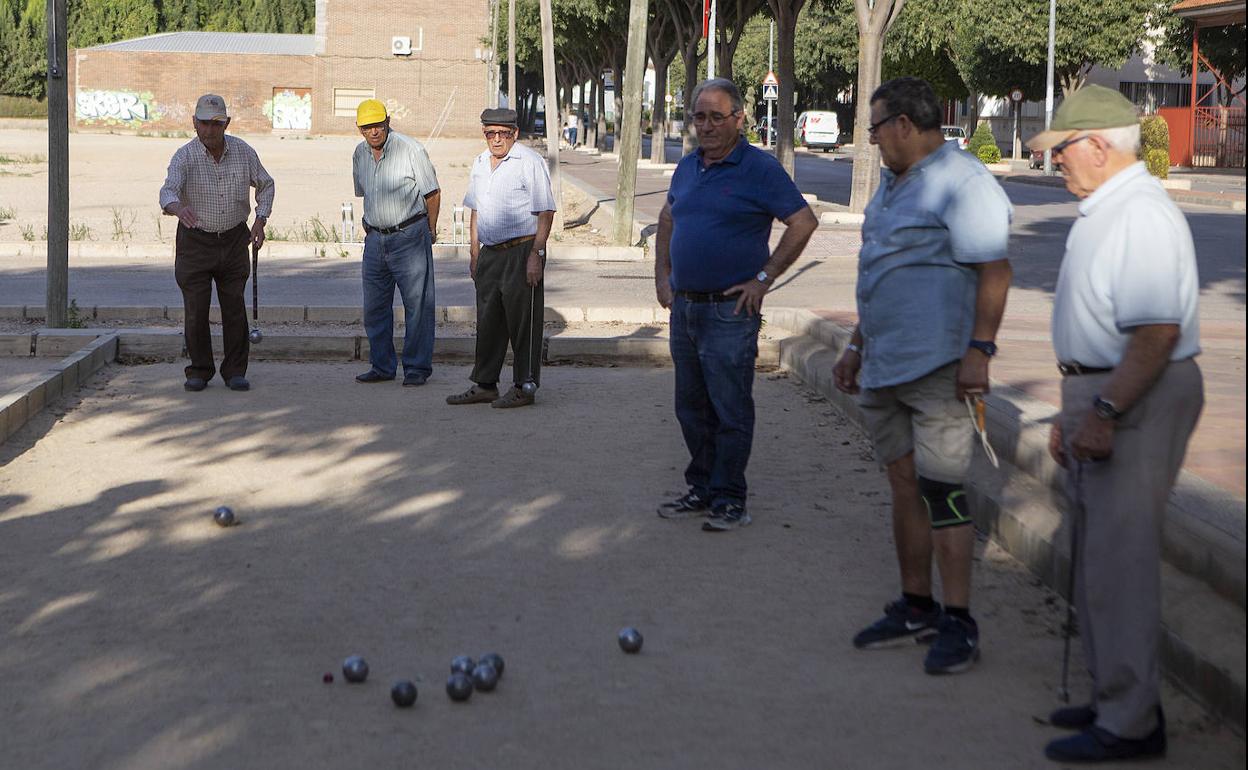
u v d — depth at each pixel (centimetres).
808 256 1936
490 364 925
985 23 5194
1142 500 394
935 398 472
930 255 468
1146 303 381
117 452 789
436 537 630
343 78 7169
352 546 616
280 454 789
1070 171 405
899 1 2430
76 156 4619
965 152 473
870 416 495
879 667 478
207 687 455
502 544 620
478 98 7188
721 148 623
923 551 494
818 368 987
